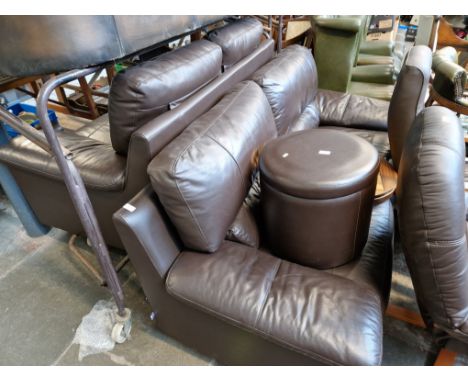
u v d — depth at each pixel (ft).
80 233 5.14
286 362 3.06
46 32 2.19
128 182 3.72
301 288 3.07
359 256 3.90
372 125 6.75
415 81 4.42
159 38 3.16
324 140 3.73
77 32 2.29
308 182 3.10
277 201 3.36
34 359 4.04
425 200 2.64
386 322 4.37
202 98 4.06
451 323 2.93
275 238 3.71
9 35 2.19
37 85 7.86
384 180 4.66
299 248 3.57
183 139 3.34
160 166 2.99
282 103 5.14
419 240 2.78
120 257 5.38
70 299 4.75
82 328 4.34
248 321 2.92
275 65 5.53
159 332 4.31
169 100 3.67
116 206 4.09
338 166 3.25
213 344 3.55
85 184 3.88
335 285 3.11
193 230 3.21
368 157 3.40
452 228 2.64
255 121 4.14
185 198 3.01
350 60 8.14
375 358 2.65
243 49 5.44
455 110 7.25
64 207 4.80
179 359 4.02
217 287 3.09
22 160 4.33
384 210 4.63
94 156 4.13
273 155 3.55
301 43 9.98
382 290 3.55
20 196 5.19
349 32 7.78
